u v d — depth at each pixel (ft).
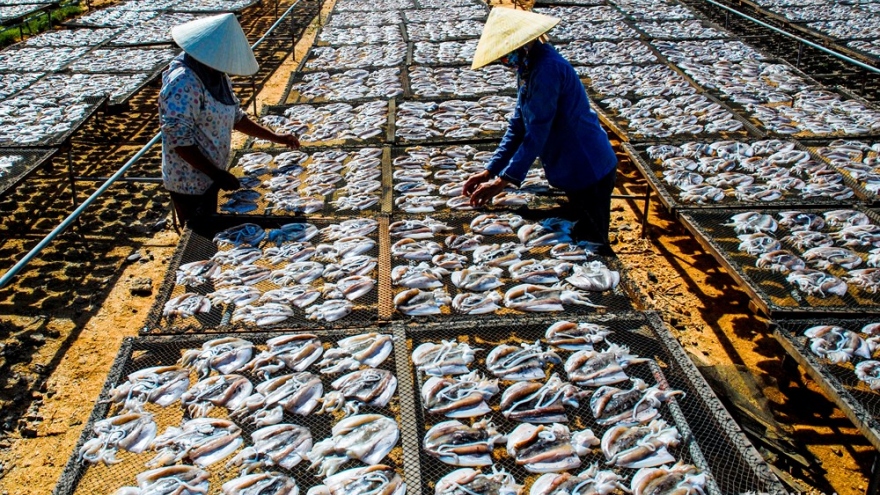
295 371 10.77
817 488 11.39
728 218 15.92
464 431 9.55
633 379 10.41
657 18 39.83
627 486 8.83
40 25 45.57
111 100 26.12
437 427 9.59
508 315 11.85
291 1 58.13
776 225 15.61
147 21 41.16
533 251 13.96
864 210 16.24
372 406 10.09
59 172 24.99
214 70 15.49
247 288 12.78
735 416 12.61
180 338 11.36
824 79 33.09
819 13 39.73
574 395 10.18
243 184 17.93
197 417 9.96
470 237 14.49
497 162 15.74
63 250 19.63
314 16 52.95
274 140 18.47
